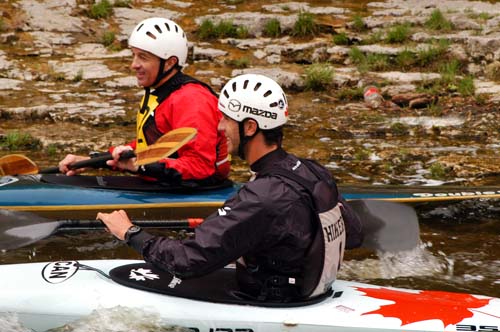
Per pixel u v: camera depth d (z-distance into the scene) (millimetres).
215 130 13773
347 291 9992
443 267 13086
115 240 14109
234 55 27391
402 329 9188
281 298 9398
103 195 14102
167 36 13398
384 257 13359
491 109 22625
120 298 9742
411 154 19438
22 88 24656
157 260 9242
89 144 20109
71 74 25875
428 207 15695
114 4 32188
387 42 27688
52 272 10359
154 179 14445
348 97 24344
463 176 17906
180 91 13578
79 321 9602
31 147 20250
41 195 14055
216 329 9375
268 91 9117
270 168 9070
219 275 10125
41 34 29031
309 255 9078
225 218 8805
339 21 30062
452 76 24562
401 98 23484
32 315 9758
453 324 9266
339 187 15570
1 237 10852
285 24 29266
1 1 31031
